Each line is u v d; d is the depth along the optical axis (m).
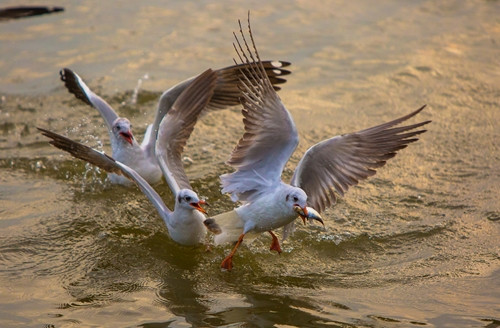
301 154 14.45
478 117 15.98
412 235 11.71
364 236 11.70
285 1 22.70
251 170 10.45
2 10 15.33
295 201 9.80
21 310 9.67
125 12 21.73
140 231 11.98
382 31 20.78
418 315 9.48
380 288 10.27
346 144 9.96
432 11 22.20
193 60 18.91
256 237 11.52
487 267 10.71
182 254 11.30
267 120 9.97
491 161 14.09
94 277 10.62
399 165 14.05
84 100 15.02
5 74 18.09
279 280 10.53
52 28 20.61
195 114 12.69
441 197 12.84
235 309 9.68
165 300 9.96
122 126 13.16
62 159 14.46
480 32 20.67
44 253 11.27
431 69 18.48
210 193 13.12
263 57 18.98
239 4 22.44
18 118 16.08
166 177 11.57
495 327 9.14
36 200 12.95
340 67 18.73
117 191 13.34
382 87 17.66
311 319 9.38
